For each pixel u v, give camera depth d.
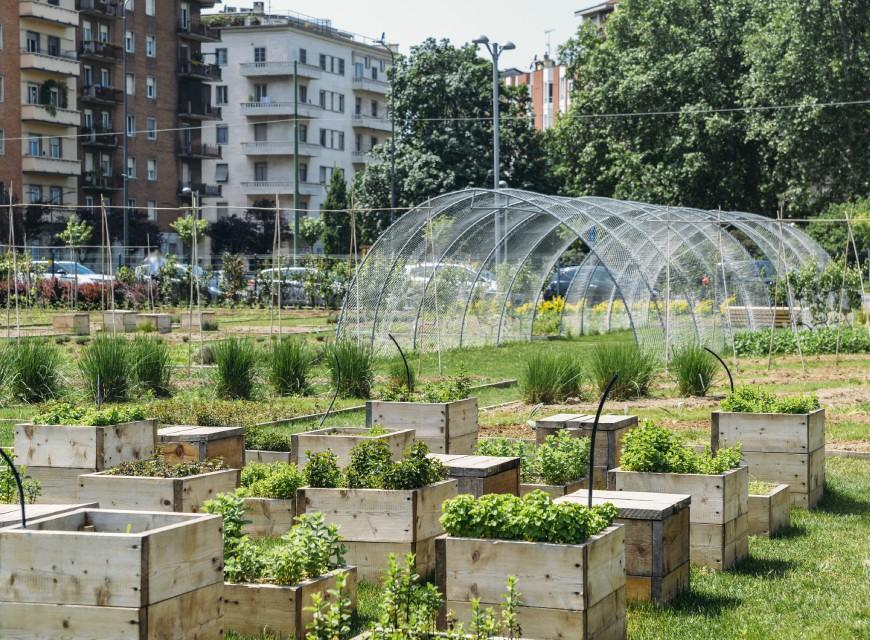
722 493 8.05
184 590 5.65
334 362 18.70
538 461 9.87
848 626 6.79
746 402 10.48
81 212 62.97
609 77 50.34
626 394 18.02
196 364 22.95
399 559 7.61
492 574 5.88
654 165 49.31
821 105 41.47
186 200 73.75
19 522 5.98
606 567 6.02
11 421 15.38
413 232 25.58
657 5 48.44
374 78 94.69
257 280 45.75
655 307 23.81
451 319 27.88
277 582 6.64
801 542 8.99
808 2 41.88
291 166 84.94
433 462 8.16
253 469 9.47
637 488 8.27
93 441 9.23
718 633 6.62
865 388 19.00
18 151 60.75
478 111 55.41
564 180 57.28
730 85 47.72
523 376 18.17
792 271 30.28
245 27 84.88
